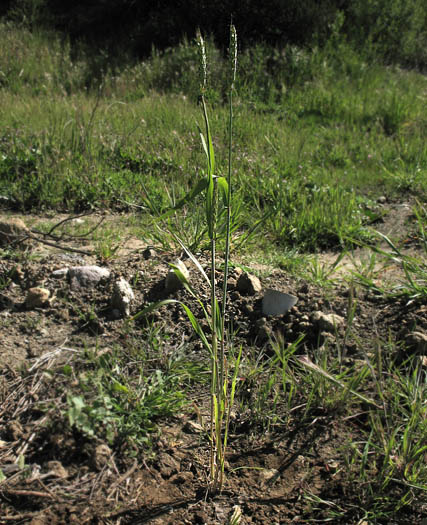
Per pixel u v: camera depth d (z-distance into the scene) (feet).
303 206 15.96
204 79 6.70
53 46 34.86
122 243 13.17
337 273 12.82
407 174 19.98
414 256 13.78
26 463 7.51
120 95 28.71
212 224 7.02
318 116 27.37
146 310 7.13
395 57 35.76
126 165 18.51
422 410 8.36
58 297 10.50
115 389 8.27
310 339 10.21
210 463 7.92
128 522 7.09
